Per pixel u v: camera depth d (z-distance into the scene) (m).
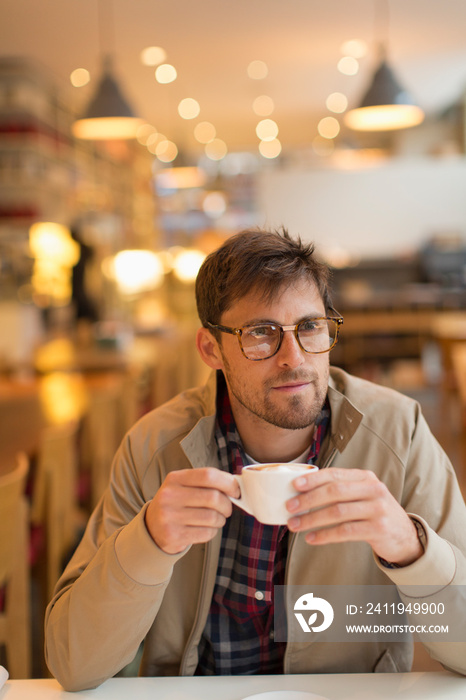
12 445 2.83
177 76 9.22
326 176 12.46
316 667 1.26
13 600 2.16
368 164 12.35
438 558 1.04
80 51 7.78
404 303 10.30
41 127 7.62
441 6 6.97
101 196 9.88
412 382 9.23
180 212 15.05
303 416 1.15
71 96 9.05
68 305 8.47
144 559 1.03
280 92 10.23
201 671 1.31
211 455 1.30
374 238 12.47
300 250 1.18
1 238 7.52
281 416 1.15
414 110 6.08
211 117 11.74
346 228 12.51
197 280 1.27
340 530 0.96
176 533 1.00
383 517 0.96
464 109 11.02
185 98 10.41
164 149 13.30
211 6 6.75
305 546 1.25
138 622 1.09
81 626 1.09
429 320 10.26
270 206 12.62
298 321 1.15
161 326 8.01
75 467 3.56
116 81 5.83
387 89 5.83
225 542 1.27
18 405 3.87
